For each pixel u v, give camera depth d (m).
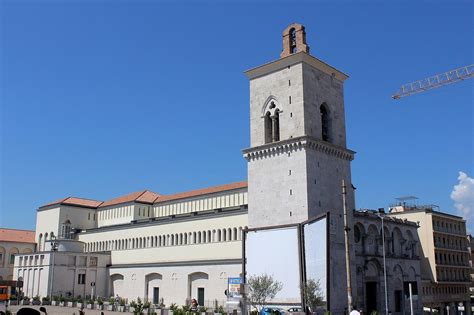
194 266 92.19
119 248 114.19
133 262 108.56
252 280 64.50
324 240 58.06
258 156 75.88
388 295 89.31
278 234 68.31
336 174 75.75
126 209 125.44
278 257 67.25
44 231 133.62
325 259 57.38
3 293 99.94
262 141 76.62
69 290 108.81
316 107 75.06
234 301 51.81
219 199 107.25
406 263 98.25
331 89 79.81
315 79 76.25
